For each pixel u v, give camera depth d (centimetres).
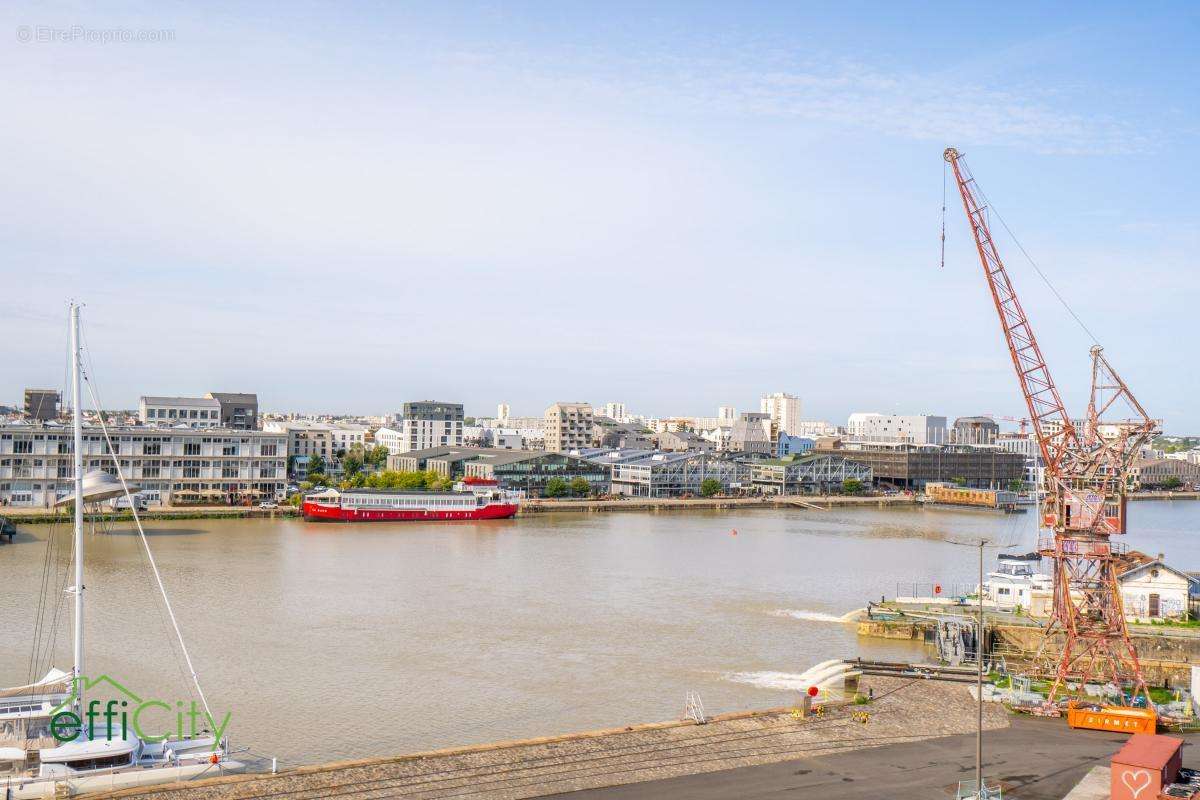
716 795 6675
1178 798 6225
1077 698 9462
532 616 13625
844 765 7350
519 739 8469
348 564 17912
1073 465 11031
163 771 7062
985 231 13175
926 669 10506
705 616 13988
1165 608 12888
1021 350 12862
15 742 7119
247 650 11212
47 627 11869
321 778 6831
